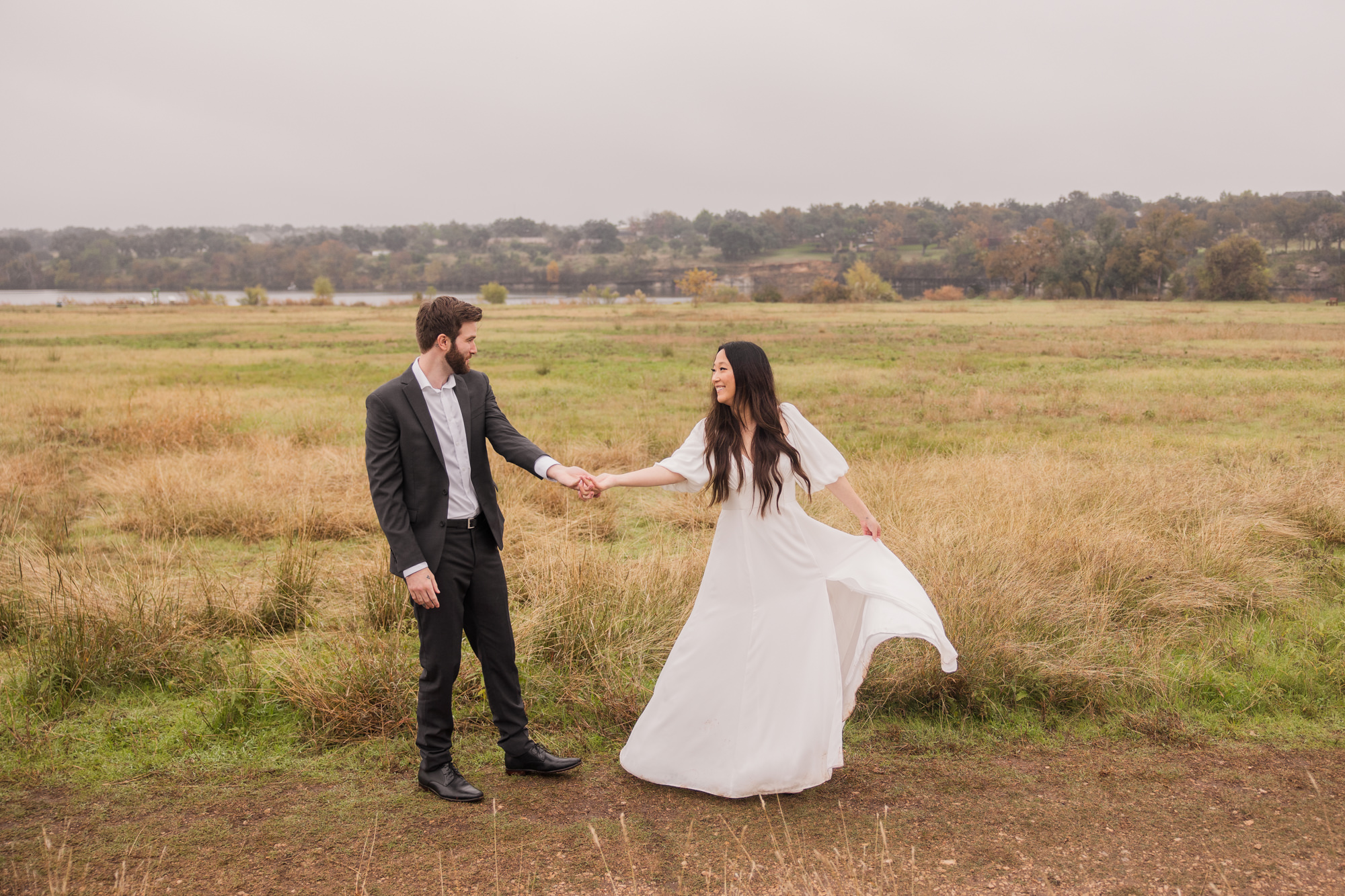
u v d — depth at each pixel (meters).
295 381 16.58
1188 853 2.38
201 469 7.62
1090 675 3.44
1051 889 2.20
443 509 2.63
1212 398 13.30
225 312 63.03
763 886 2.19
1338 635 3.91
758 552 2.71
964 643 3.56
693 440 2.81
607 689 3.44
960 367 18.95
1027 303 79.31
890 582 2.77
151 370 18.78
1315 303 75.25
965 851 2.38
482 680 3.42
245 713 3.23
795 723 2.64
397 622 4.07
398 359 22.17
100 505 6.84
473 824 2.52
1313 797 2.69
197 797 2.67
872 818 2.57
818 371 18.47
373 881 2.21
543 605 4.07
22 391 13.77
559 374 18.34
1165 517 5.88
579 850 2.37
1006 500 5.98
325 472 7.57
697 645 2.75
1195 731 3.17
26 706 3.25
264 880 2.22
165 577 4.68
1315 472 6.98
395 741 3.06
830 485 2.88
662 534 6.11
